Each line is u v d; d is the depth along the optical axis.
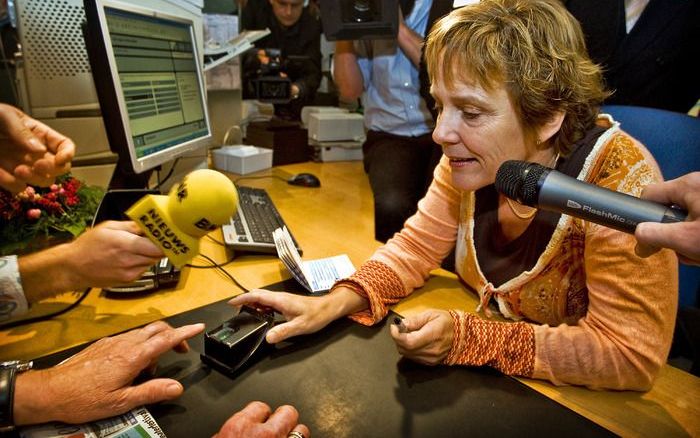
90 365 0.58
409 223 1.02
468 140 0.73
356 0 1.52
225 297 0.87
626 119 1.16
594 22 1.34
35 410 0.53
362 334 0.78
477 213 0.90
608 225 0.53
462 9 0.73
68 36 1.14
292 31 3.05
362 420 0.60
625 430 0.62
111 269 0.66
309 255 1.07
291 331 0.73
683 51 1.30
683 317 1.03
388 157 1.70
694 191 0.48
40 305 0.81
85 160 1.24
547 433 0.60
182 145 1.29
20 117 0.76
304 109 2.23
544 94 0.68
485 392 0.66
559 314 0.84
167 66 1.24
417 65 1.72
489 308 0.91
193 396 0.62
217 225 0.59
